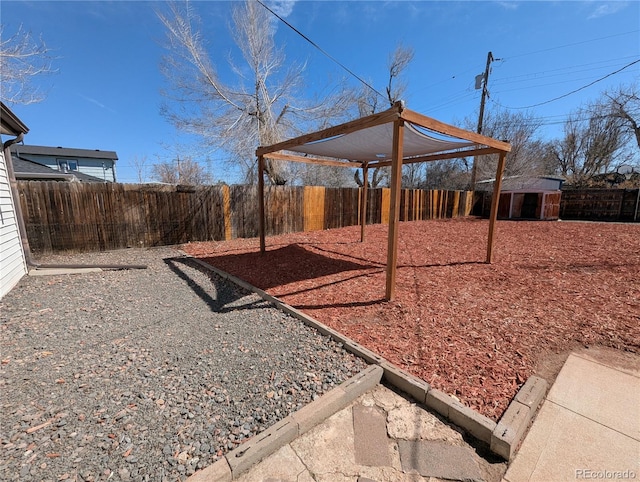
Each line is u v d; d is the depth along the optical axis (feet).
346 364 7.51
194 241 24.31
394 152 10.45
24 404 6.03
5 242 13.28
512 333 8.82
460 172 70.38
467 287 13.02
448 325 9.42
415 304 11.17
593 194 43.32
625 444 5.10
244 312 10.87
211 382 6.81
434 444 5.27
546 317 9.83
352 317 10.19
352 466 4.81
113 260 18.49
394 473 4.68
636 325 9.09
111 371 7.22
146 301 11.91
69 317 10.31
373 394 6.65
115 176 74.23
